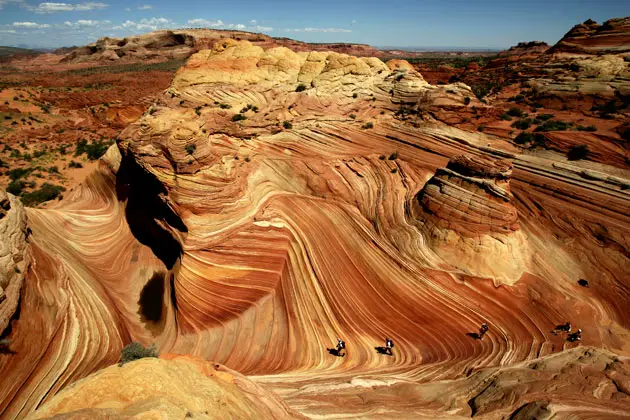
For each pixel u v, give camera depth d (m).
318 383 11.59
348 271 17.92
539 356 13.59
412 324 15.90
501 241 18.00
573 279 17.52
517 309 16.16
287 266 18.31
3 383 10.33
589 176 20.58
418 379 12.34
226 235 18.34
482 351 14.28
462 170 19.28
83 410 4.58
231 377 7.89
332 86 37.19
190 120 21.02
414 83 35.81
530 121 29.33
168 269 20.16
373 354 14.66
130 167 21.64
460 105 30.88
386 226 19.86
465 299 16.58
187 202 18.52
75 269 17.64
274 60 42.31
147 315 17.91
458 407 9.94
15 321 11.77
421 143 26.53
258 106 37.03
